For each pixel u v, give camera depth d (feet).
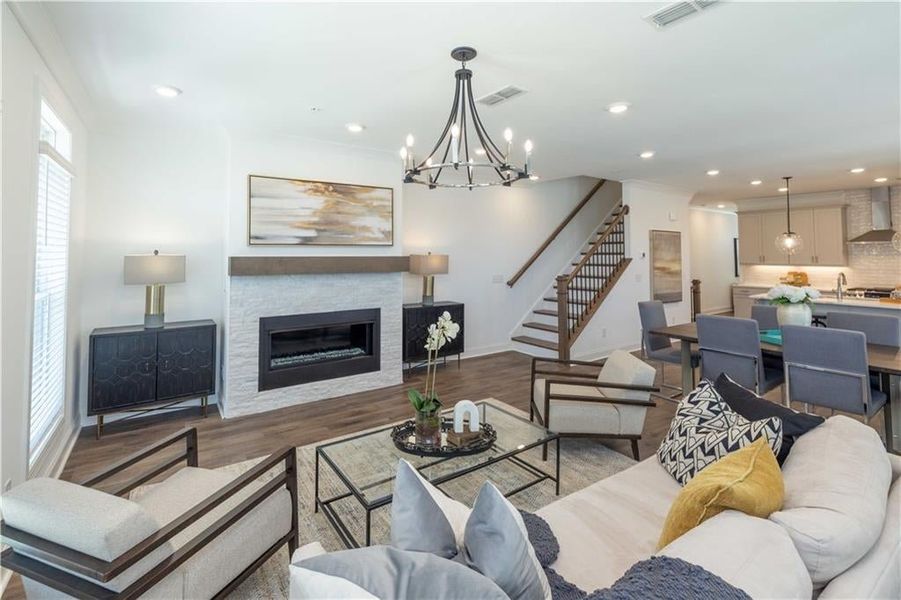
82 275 11.96
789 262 26.27
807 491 4.33
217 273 14.06
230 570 5.45
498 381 16.90
